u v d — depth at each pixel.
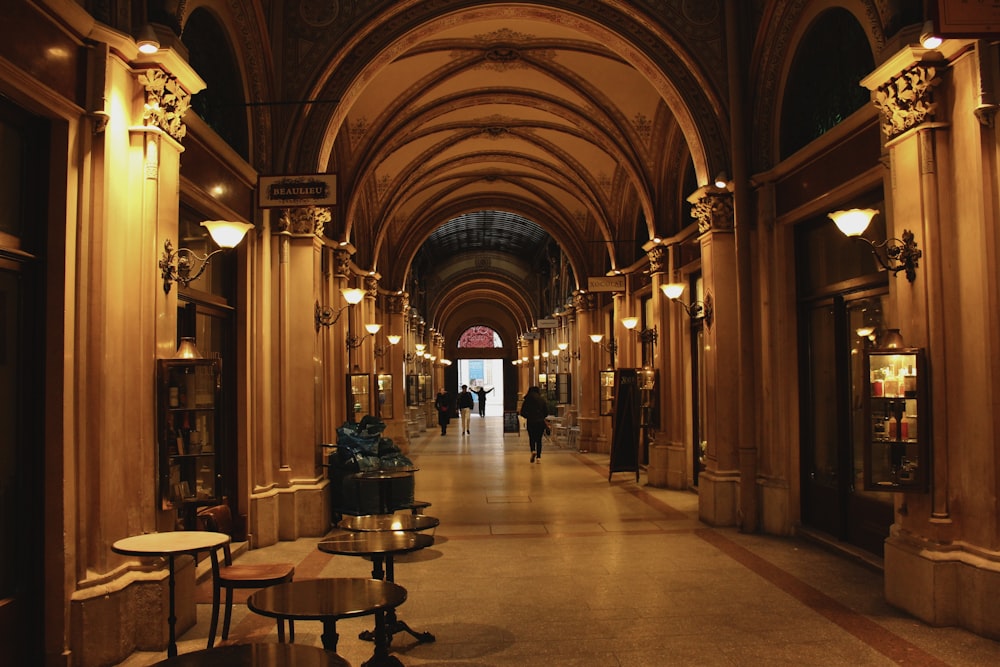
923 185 4.68
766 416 7.54
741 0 7.76
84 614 3.88
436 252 28.34
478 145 14.39
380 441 8.56
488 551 6.89
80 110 4.00
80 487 3.97
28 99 3.63
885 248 5.40
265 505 7.14
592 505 9.55
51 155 3.93
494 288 33.34
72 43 3.96
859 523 6.33
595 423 17.02
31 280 3.88
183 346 4.84
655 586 5.60
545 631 4.59
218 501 4.77
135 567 4.30
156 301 4.48
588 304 17.16
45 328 3.88
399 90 10.48
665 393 11.27
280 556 6.71
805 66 7.09
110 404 4.13
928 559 4.55
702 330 10.38
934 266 4.65
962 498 4.54
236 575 4.25
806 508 7.27
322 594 3.19
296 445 7.72
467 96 11.23
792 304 7.38
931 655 4.05
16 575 3.81
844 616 4.79
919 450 4.63
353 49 7.88
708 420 8.45
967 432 4.49
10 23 3.40
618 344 14.27
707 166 8.10
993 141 4.39
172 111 4.57
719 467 8.09
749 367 7.64
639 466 12.98
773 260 7.49
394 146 12.13
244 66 7.00
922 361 4.64
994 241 4.36
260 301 7.29
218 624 4.71
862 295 6.19
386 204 14.42
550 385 23.30
